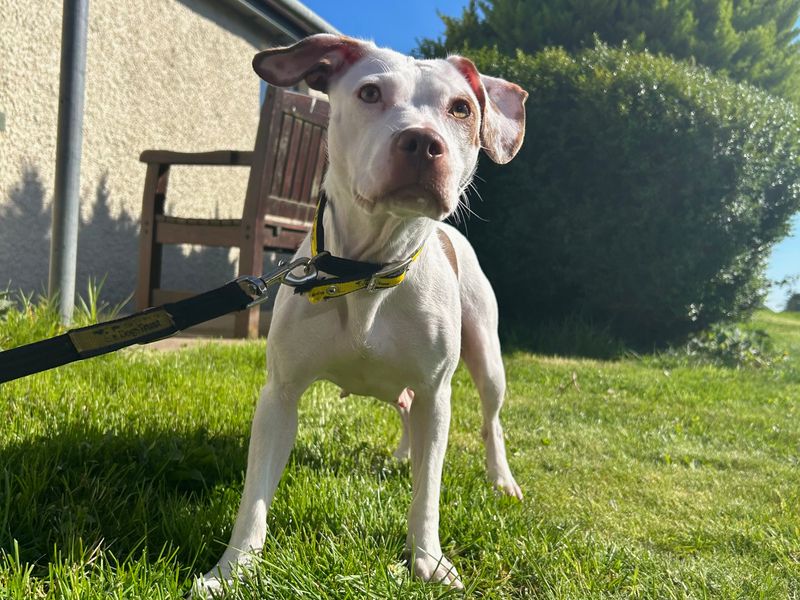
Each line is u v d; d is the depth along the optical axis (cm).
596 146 692
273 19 727
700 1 1002
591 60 736
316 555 173
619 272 717
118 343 152
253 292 164
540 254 739
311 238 207
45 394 276
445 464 275
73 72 397
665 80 692
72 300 414
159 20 625
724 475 315
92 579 154
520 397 458
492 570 186
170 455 224
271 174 495
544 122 710
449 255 241
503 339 726
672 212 699
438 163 158
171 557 173
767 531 240
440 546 196
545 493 271
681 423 420
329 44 193
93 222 570
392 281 183
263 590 155
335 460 265
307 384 198
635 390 525
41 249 531
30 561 167
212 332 574
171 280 656
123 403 284
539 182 719
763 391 567
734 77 1024
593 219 709
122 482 207
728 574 197
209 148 704
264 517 179
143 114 616
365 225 182
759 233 732
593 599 170
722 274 729
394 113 170
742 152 679
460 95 185
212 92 703
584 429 385
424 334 194
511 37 964
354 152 176
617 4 985
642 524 244
